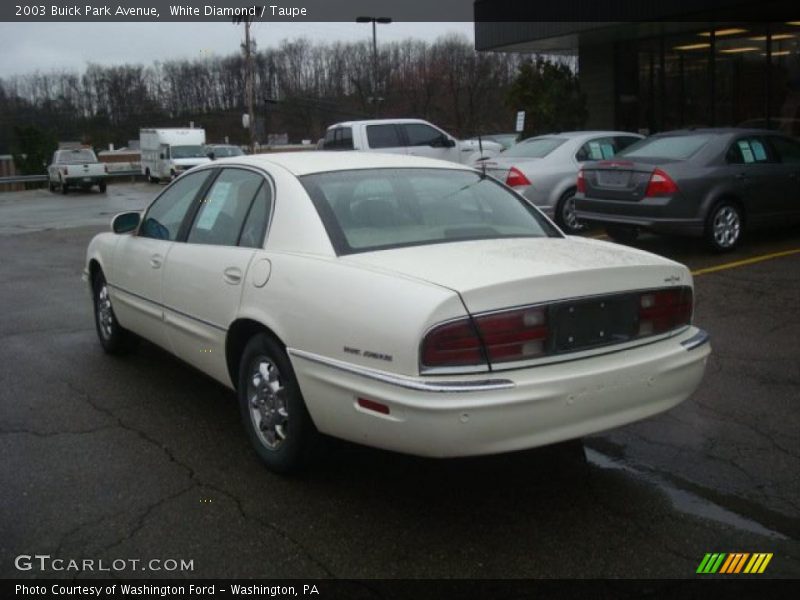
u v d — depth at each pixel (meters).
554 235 4.47
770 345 6.14
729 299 7.57
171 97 62.19
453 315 3.19
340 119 45.59
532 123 20.05
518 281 3.29
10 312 8.14
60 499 3.80
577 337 3.45
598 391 3.40
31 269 11.34
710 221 9.48
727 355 5.93
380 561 3.26
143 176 45.34
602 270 3.50
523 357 3.30
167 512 3.67
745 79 16.78
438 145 17.05
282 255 3.96
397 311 3.25
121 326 5.96
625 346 3.59
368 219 4.05
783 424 4.66
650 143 10.32
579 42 19.48
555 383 3.27
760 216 9.99
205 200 4.90
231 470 4.12
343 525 3.55
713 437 4.50
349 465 4.18
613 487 3.92
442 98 39.72
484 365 3.24
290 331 3.73
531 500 3.79
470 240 4.07
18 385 5.57
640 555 3.30
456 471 4.11
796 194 10.25
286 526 3.54
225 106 60.62
